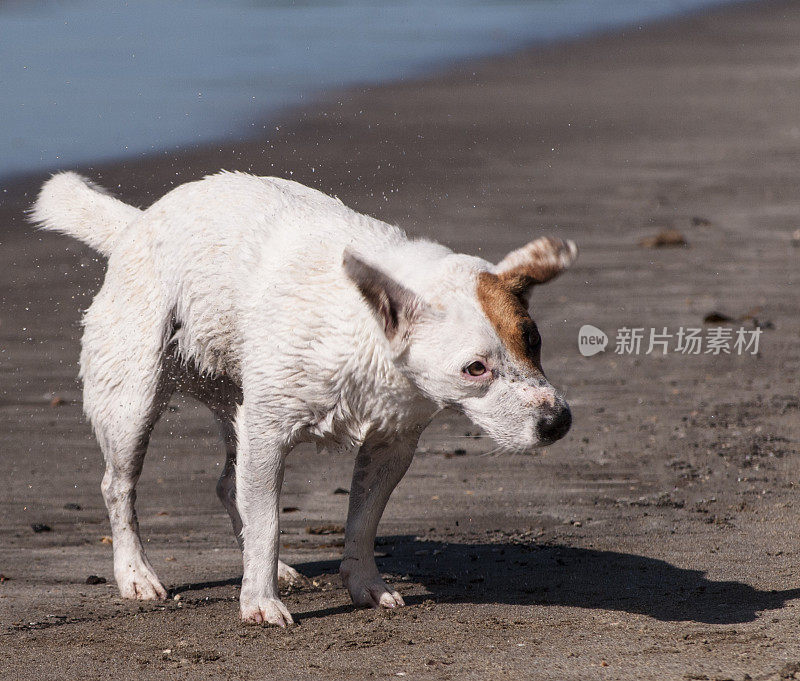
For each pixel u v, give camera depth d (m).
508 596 7.34
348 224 7.17
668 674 5.74
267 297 6.98
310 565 8.34
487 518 9.05
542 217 18.55
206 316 7.44
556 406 6.09
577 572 7.76
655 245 17.20
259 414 6.98
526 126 26.44
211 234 7.51
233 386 7.98
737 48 39.72
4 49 32.97
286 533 9.08
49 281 15.74
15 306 14.77
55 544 8.88
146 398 7.93
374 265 6.23
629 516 8.91
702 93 30.84
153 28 39.03
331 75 32.91
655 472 9.89
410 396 6.66
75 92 27.83
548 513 9.09
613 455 10.34
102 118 25.31
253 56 35.09
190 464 10.67
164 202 8.01
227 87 29.95
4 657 6.38
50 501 9.81
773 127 26.16
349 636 6.57
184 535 9.05
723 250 16.97
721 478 9.67
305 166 21.67
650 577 7.56
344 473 10.52
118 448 7.99
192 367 7.96
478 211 18.81
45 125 24.38
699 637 6.32
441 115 27.52
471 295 6.27
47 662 6.28
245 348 7.14
